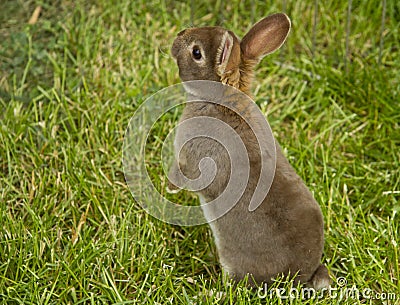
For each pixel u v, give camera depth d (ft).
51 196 4.48
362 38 5.19
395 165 4.67
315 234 4.10
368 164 4.71
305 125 4.85
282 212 4.07
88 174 4.58
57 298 4.15
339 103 4.97
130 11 5.28
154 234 4.35
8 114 4.75
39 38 5.13
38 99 4.87
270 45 4.20
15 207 4.47
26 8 5.23
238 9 5.35
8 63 5.00
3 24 5.17
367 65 5.09
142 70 4.98
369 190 4.58
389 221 4.41
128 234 4.36
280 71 5.06
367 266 4.27
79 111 4.80
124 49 5.10
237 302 4.08
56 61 5.04
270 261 4.09
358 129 4.84
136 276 4.24
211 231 4.42
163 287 4.17
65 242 4.34
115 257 4.28
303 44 5.19
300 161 4.61
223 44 4.11
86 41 5.07
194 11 5.30
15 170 4.56
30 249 4.26
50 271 4.22
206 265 4.33
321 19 5.25
